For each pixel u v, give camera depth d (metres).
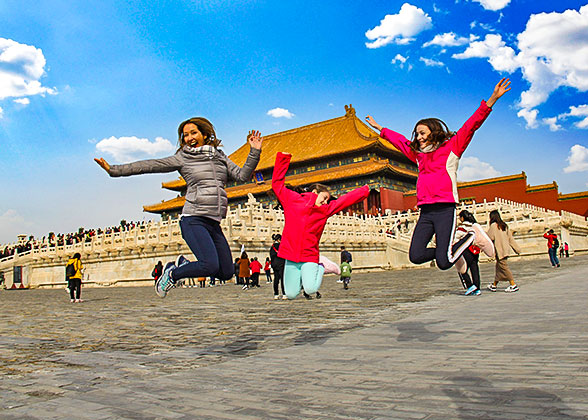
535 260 44.03
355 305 13.60
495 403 3.98
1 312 17.02
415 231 6.71
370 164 80.69
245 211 45.00
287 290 6.95
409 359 5.86
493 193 77.81
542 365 5.11
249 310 13.91
